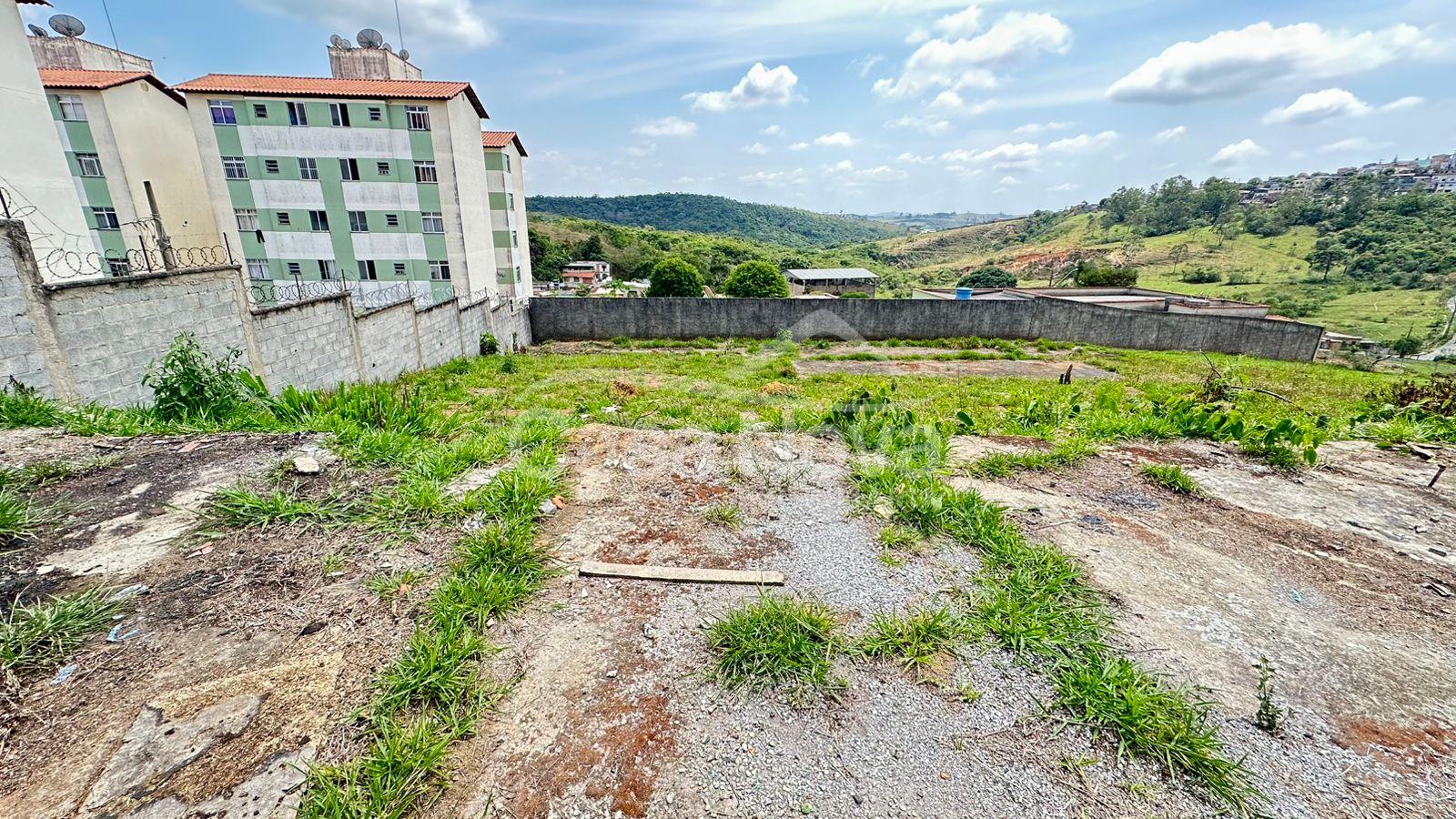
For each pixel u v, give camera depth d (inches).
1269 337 631.2
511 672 62.3
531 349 587.2
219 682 56.8
